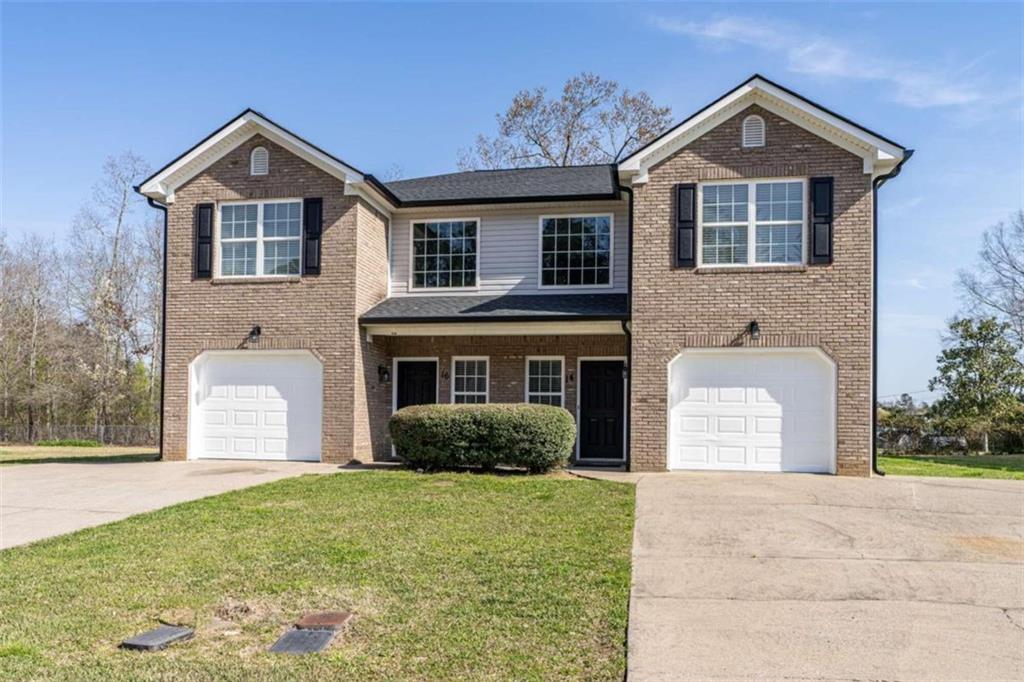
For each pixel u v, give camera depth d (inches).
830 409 564.1
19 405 1547.7
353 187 638.5
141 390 1539.1
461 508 417.1
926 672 201.6
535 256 693.9
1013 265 1275.8
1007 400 1090.1
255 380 655.1
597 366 687.1
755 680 195.5
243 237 660.7
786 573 297.6
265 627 231.1
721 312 577.3
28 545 339.9
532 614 242.4
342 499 445.4
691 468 582.2
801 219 572.4
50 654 207.5
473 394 706.8
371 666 199.8
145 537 351.9
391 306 676.1
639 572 298.0
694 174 585.9
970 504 431.5
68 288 1541.6
